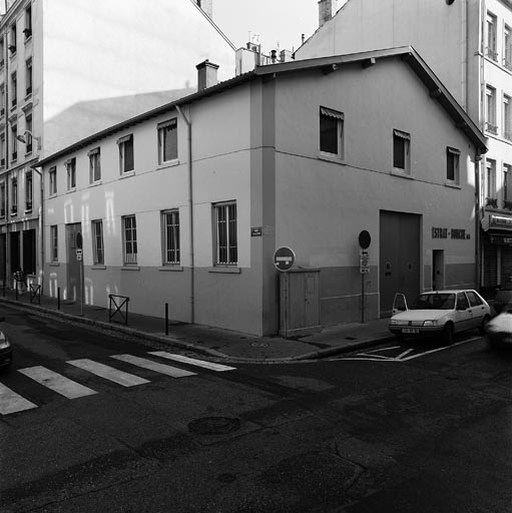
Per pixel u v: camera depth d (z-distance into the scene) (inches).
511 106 903.1
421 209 673.6
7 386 302.0
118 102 1040.8
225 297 505.7
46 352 414.3
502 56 867.4
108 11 1028.5
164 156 604.7
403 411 251.3
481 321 502.6
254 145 466.3
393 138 628.7
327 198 524.1
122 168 684.1
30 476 176.7
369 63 566.9
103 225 730.2
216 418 239.9
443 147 722.2
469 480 170.9
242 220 481.7
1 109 1186.6
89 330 546.0
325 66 510.0
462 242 765.9
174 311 580.7
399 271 641.0
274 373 339.3
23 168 1054.4
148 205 622.8
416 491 163.0
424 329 437.7
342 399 273.7
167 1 1122.0
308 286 481.1
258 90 462.9
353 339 456.4
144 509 152.8
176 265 585.6
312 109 507.5
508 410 252.5
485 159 831.7
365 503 155.2
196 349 419.5
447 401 269.1
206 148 525.3
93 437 215.2
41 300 840.3
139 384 306.7
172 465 185.0
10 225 1135.6
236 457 192.2
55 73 956.0
